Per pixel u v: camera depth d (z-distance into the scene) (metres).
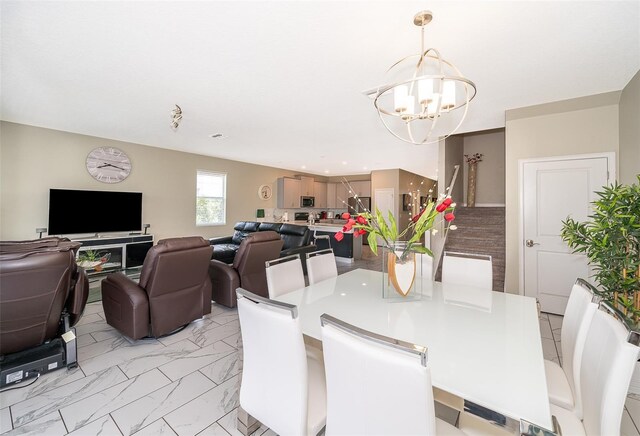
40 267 1.73
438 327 1.44
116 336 2.68
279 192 8.40
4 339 1.82
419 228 1.81
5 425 1.58
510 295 1.97
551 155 3.17
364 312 1.63
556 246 3.20
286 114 3.59
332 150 5.80
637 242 1.80
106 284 2.67
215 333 2.77
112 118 3.81
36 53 2.18
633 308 1.81
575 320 1.47
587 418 1.08
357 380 0.90
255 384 1.27
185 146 5.58
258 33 1.91
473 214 5.45
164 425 1.60
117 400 1.80
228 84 2.72
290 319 1.08
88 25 1.84
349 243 6.40
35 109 3.47
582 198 3.03
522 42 1.99
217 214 6.91
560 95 2.95
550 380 1.41
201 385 1.96
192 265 2.64
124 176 5.19
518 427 0.82
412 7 1.64
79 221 4.56
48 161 4.36
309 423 1.12
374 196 8.84
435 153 6.02
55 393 1.85
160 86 2.78
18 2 1.61
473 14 1.70
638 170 2.45
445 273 2.47
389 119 3.78
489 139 5.88
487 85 2.70
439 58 1.76
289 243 5.46
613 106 2.86
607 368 0.97
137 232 5.39
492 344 1.27
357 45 2.05
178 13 1.72
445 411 1.53
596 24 1.79
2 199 3.98
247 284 3.44
